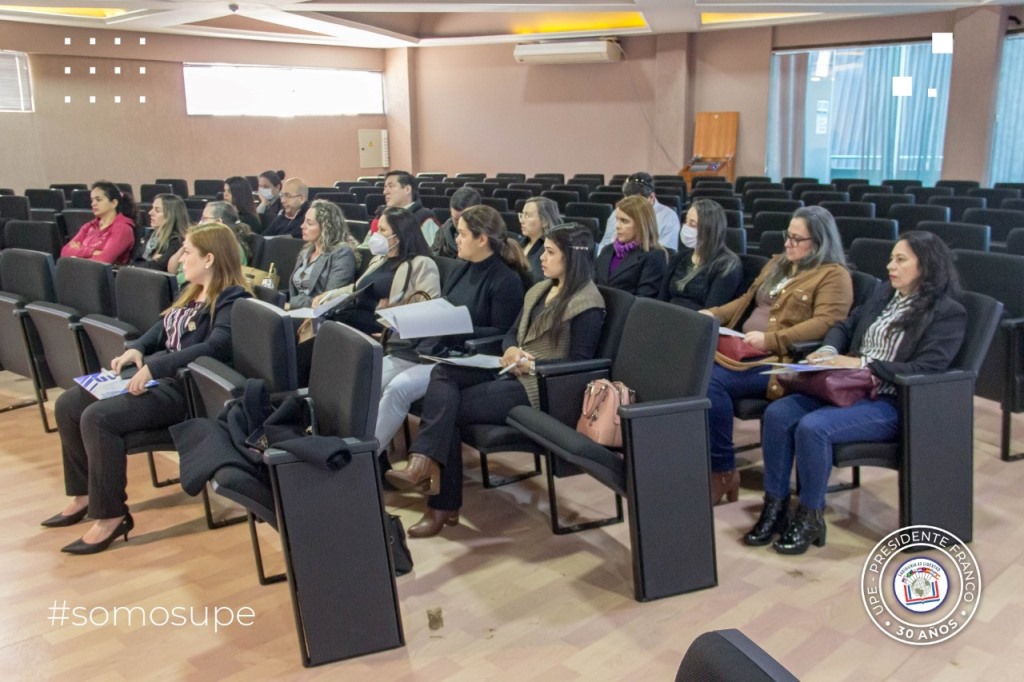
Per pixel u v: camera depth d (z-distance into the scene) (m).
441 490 2.82
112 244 5.09
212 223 2.97
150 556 2.75
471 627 2.29
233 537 2.88
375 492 2.14
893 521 2.84
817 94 11.52
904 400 2.51
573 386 2.76
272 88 13.36
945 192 7.35
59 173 11.36
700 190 8.24
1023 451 3.38
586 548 2.74
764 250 4.61
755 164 11.92
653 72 12.47
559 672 2.08
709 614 2.31
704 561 2.43
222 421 2.45
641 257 3.75
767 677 0.75
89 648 2.24
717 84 12.03
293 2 9.21
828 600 2.36
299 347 3.32
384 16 12.66
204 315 2.94
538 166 13.80
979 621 2.24
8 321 3.89
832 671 2.04
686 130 12.22
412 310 2.93
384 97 14.84
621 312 2.87
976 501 2.95
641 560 2.36
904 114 11.02
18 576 2.62
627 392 2.60
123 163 11.91
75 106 11.35
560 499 3.13
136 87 11.87
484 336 3.21
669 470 2.36
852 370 2.59
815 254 3.03
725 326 3.35
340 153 14.38
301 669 2.13
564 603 2.40
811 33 11.16
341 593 2.13
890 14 10.00
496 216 3.32
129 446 2.76
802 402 2.71
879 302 2.77
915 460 2.54
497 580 2.54
